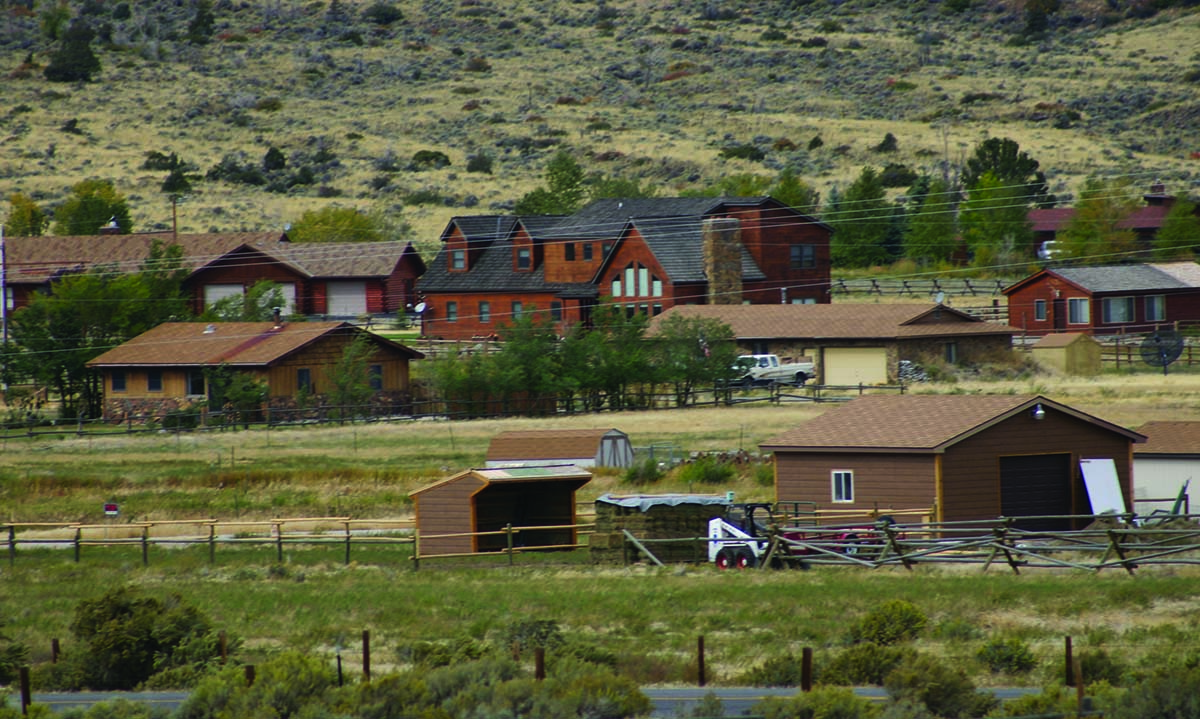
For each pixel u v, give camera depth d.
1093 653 107.94
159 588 153.88
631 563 164.50
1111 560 150.25
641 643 122.31
